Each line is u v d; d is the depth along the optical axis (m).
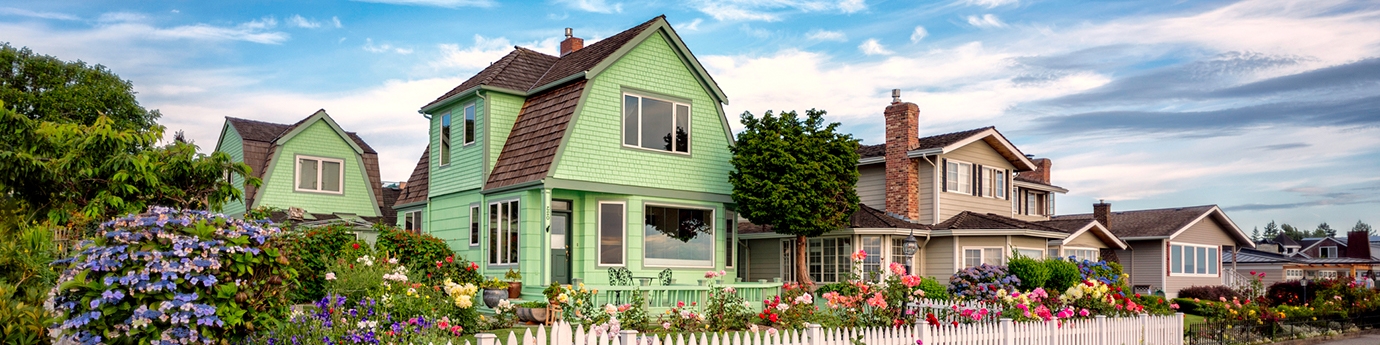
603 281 20.45
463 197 22.48
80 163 13.97
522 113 22.17
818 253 27.53
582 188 19.95
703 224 22.50
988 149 31.50
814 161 22.22
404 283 15.29
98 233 9.14
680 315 13.20
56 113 30.62
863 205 28.41
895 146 29.31
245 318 9.12
